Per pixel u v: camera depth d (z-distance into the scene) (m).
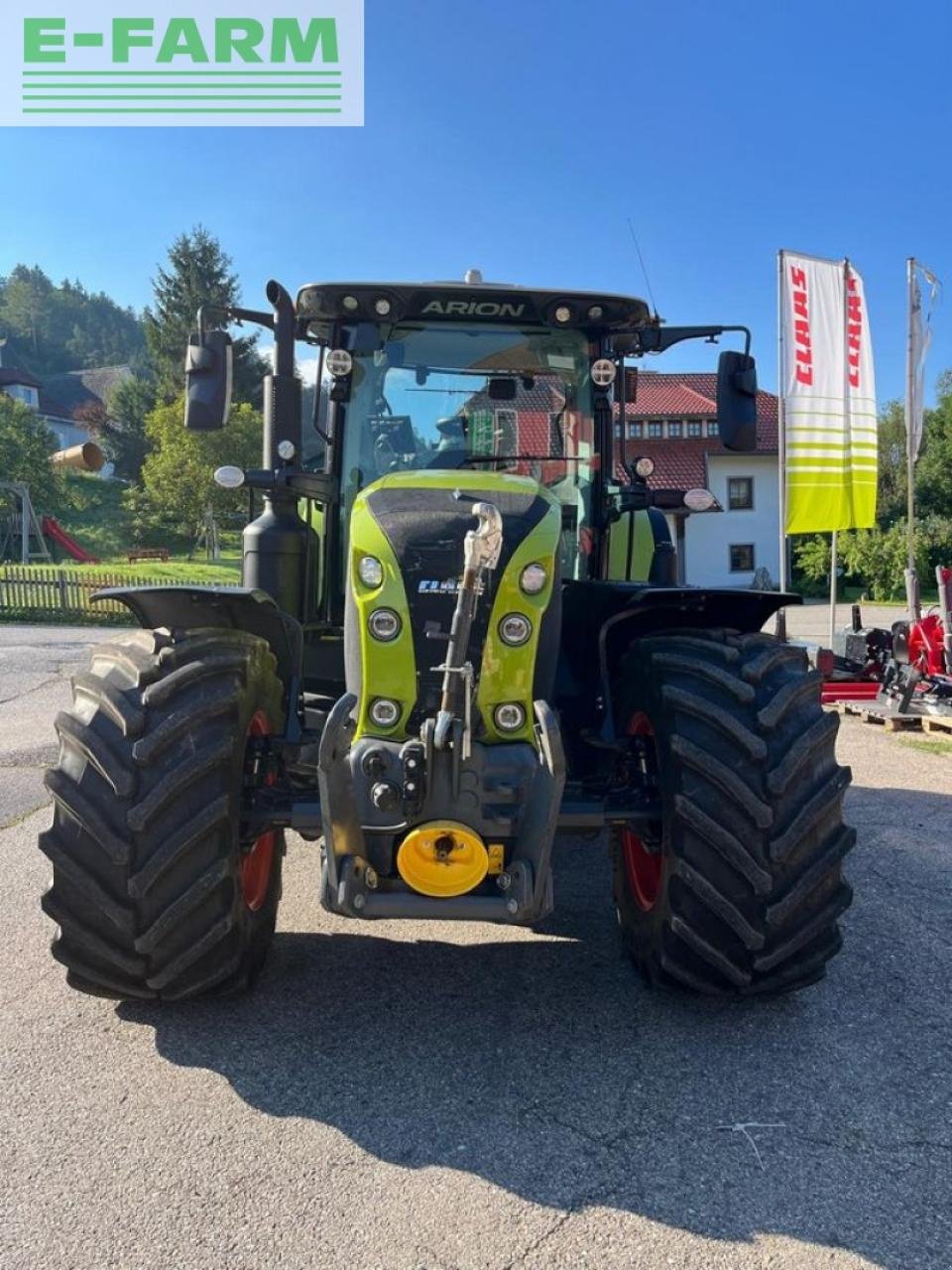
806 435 10.41
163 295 51.28
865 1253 2.11
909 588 9.30
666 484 34.16
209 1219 2.20
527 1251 2.11
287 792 3.24
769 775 2.88
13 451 38.41
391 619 2.92
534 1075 2.80
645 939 3.26
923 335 10.20
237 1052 2.92
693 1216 2.22
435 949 3.69
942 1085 2.76
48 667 12.45
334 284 3.97
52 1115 2.60
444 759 2.76
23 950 3.69
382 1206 2.25
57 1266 2.05
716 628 3.55
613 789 3.33
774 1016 3.17
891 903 4.23
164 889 2.79
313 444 4.39
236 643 3.13
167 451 36.88
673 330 4.38
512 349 4.24
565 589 4.05
